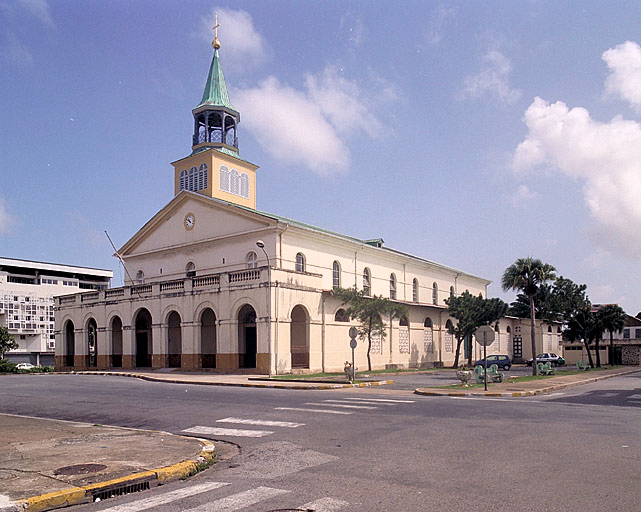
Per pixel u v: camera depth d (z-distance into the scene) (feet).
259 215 123.03
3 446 35.12
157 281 136.46
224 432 41.24
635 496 23.03
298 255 126.93
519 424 42.70
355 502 22.61
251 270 111.45
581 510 21.24
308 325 117.19
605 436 37.11
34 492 24.36
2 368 143.74
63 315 153.99
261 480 26.91
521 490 23.99
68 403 62.69
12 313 240.12
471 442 35.19
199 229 136.77
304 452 33.22
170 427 44.75
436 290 183.11
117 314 138.00
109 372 121.19
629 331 236.43
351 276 142.20
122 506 23.27
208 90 155.02
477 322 160.25
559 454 31.32
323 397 65.16
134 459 30.94
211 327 129.29
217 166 145.28
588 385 93.97
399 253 176.96
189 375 108.27
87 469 28.53
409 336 156.25
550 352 224.53
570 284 181.16
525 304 239.91
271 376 101.55
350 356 129.39
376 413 49.73
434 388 78.38
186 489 25.77
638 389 83.92
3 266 281.54
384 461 30.19
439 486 24.82
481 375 88.79
